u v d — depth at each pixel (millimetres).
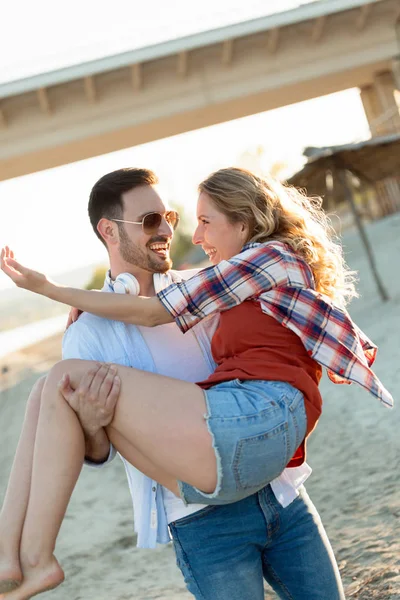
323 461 5730
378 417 6414
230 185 2309
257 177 2365
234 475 1927
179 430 1932
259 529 2145
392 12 19594
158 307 2170
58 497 1889
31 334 31047
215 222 2328
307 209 2586
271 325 2172
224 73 19422
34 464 1912
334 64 19703
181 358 2322
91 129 19094
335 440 6211
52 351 19906
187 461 1931
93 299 2188
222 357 2230
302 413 2076
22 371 17125
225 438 1920
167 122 19750
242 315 2178
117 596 4172
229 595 2078
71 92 18875
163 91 19312
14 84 17500
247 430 1942
